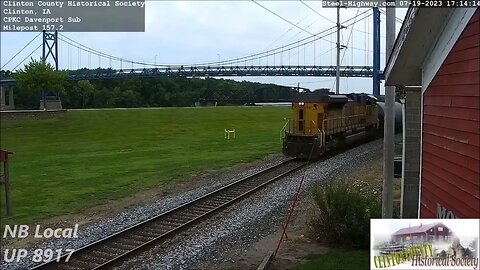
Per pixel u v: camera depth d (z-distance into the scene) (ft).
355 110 106.93
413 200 43.29
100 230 44.91
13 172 79.05
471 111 23.68
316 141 85.05
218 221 46.44
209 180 70.23
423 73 31.63
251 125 172.24
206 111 207.72
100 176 75.20
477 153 22.88
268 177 68.08
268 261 35.09
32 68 194.08
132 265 35.04
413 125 43.45
